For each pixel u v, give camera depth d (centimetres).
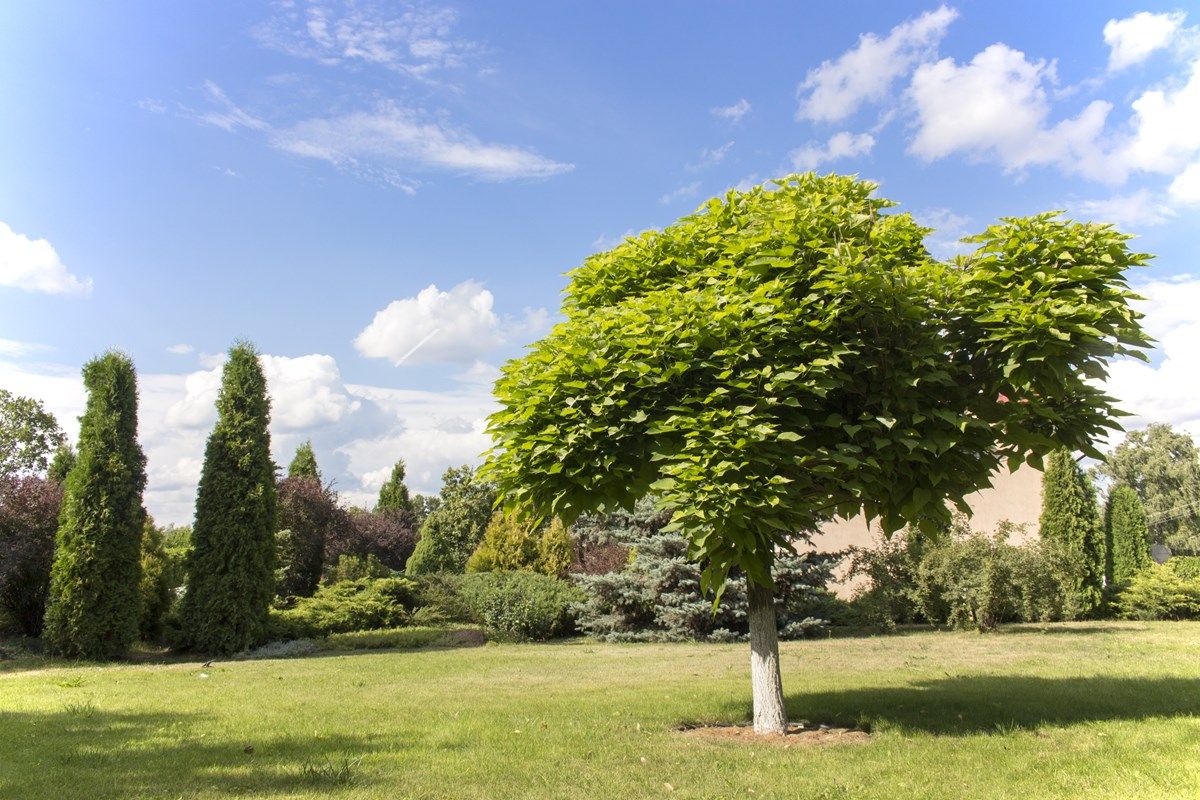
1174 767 498
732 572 1567
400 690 949
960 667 1059
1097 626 1658
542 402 609
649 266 714
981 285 609
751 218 666
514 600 1786
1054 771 498
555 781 494
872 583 1725
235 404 1650
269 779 496
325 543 2503
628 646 1570
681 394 613
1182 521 4159
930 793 456
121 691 945
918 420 554
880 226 644
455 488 3356
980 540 1545
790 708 771
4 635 1606
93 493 1469
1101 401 615
